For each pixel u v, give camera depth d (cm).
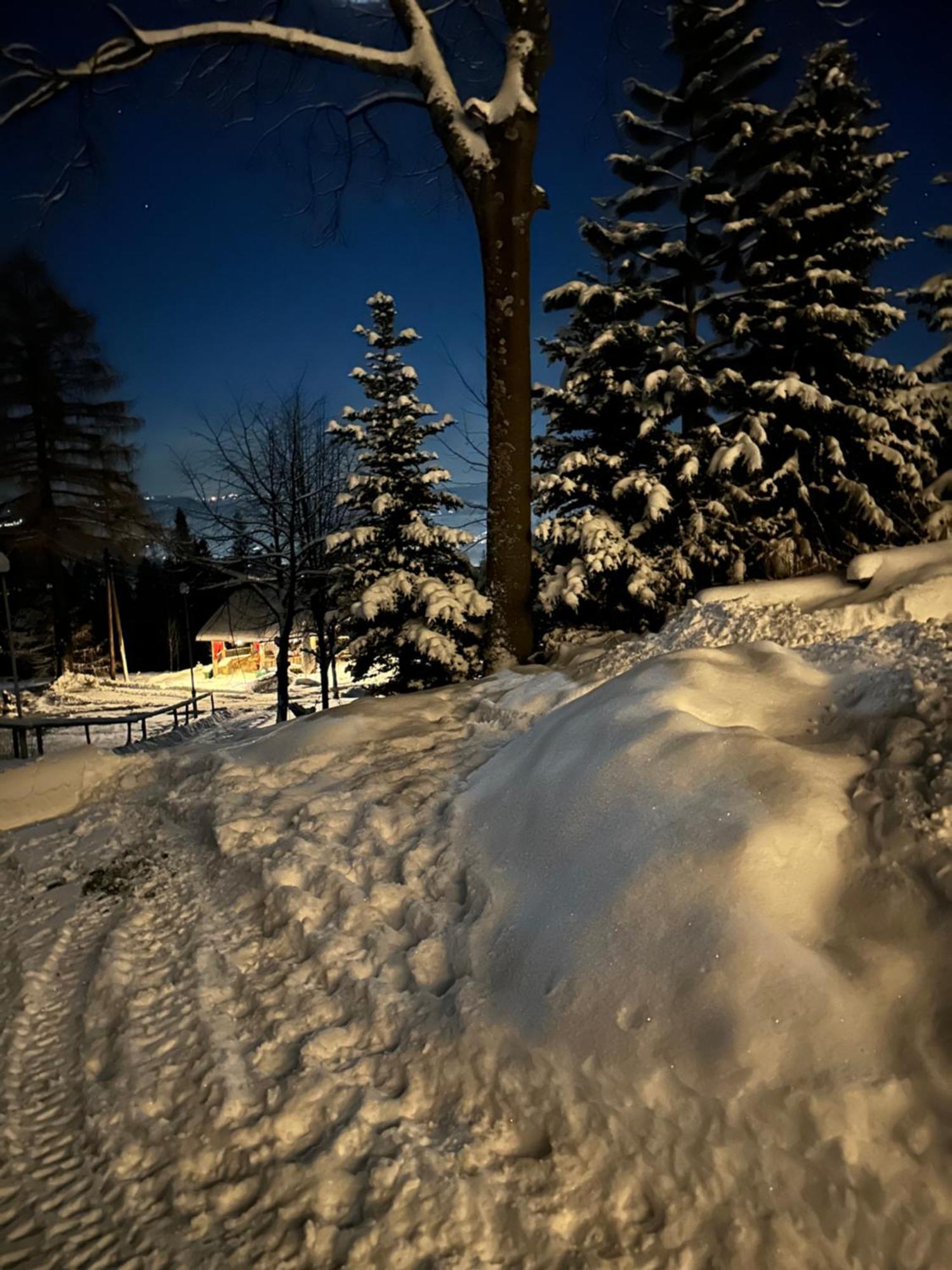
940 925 254
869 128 1204
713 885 289
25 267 3225
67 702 3033
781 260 1152
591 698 476
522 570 916
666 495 923
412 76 868
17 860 591
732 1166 234
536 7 815
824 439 1098
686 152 1267
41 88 851
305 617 2269
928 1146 217
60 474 3509
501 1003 312
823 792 311
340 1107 295
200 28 845
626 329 1027
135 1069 334
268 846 501
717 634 635
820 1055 238
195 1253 248
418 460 1417
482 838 422
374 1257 238
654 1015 270
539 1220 240
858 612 598
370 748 628
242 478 1825
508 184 845
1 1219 270
